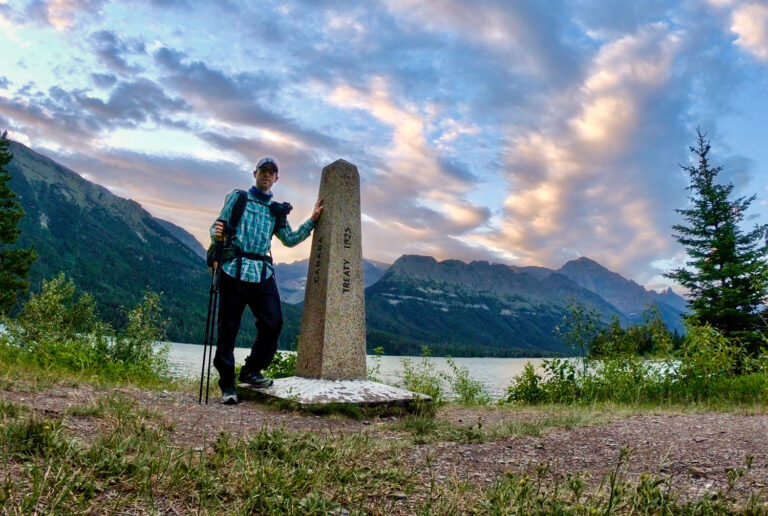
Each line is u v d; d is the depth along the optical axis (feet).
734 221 99.25
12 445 9.45
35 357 28.84
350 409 20.57
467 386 41.42
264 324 21.88
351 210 25.11
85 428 12.01
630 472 12.65
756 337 82.02
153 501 8.16
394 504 9.34
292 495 8.89
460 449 14.64
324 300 23.95
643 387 32.86
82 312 37.58
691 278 97.66
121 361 34.35
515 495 9.36
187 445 11.93
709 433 17.57
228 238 21.02
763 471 12.60
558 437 16.76
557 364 35.94
